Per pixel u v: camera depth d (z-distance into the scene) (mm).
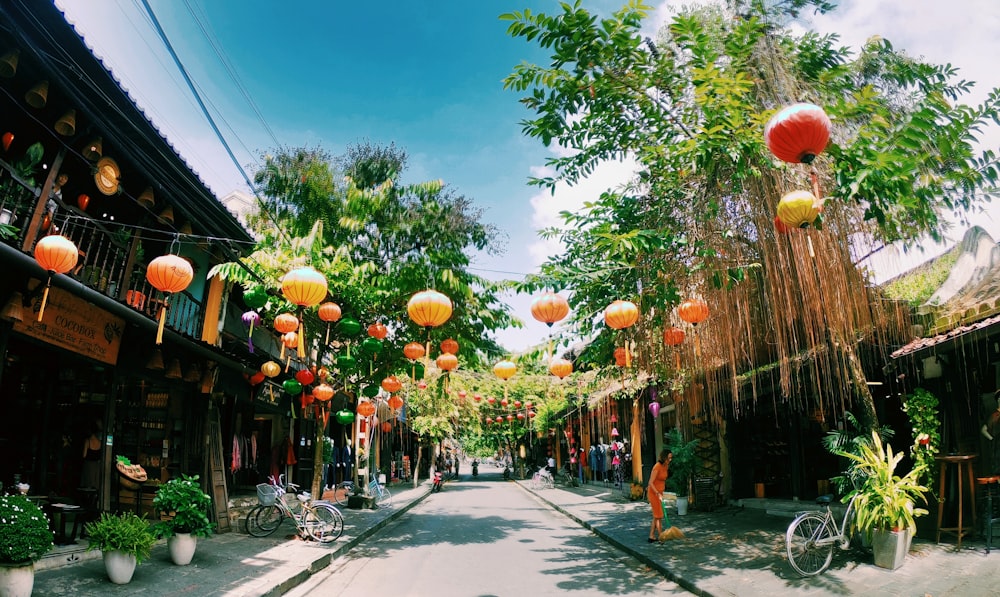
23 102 6879
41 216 6793
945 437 8016
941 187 6984
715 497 13609
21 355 8344
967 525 7742
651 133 7691
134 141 8070
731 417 14234
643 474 20000
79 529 8625
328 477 20344
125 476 9438
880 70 7969
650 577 7895
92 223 8648
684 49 7398
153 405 11266
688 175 7621
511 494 26344
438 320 7352
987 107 6523
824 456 11859
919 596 5727
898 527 6809
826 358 8172
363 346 10492
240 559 8508
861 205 7012
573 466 28562
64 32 6207
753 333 8414
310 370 12562
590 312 8641
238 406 13750
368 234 12258
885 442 9148
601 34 6637
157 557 8125
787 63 7316
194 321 11492
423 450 45219
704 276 7305
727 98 6215
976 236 9359
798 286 7168
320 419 12758
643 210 8391
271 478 11375
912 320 8453
